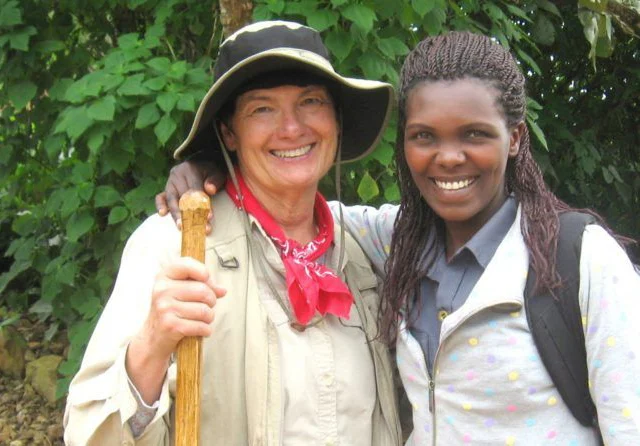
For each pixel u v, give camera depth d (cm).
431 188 170
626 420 150
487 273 165
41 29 336
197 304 146
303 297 178
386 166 281
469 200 166
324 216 196
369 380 185
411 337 178
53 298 352
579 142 470
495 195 171
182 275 147
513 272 162
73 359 328
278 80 176
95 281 352
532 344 159
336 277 184
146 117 270
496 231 170
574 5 419
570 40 476
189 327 145
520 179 170
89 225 319
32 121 346
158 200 183
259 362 169
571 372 157
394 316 182
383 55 284
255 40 175
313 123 182
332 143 189
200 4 322
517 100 166
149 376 152
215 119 186
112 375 154
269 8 266
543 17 399
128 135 293
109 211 345
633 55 491
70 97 272
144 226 180
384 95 193
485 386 162
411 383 178
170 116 271
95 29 354
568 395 158
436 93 161
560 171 476
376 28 296
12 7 309
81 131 265
